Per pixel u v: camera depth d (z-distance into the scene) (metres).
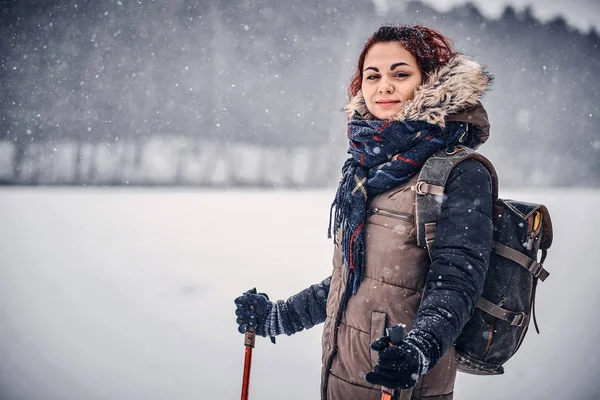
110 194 24.00
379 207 1.62
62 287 6.29
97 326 4.76
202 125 62.66
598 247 9.34
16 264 7.62
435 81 1.61
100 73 61.00
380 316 1.58
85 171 42.22
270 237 10.87
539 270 1.60
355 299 1.63
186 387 3.43
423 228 1.54
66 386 3.41
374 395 1.60
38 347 4.18
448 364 1.59
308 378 3.60
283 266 7.66
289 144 56.09
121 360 3.91
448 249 1.48
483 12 105.81
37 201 18.64
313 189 36.97
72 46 60.78
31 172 39.84
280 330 1.95
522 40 106.88
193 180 46.22
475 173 1.54
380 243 1.60
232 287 6.28
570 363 4.04
